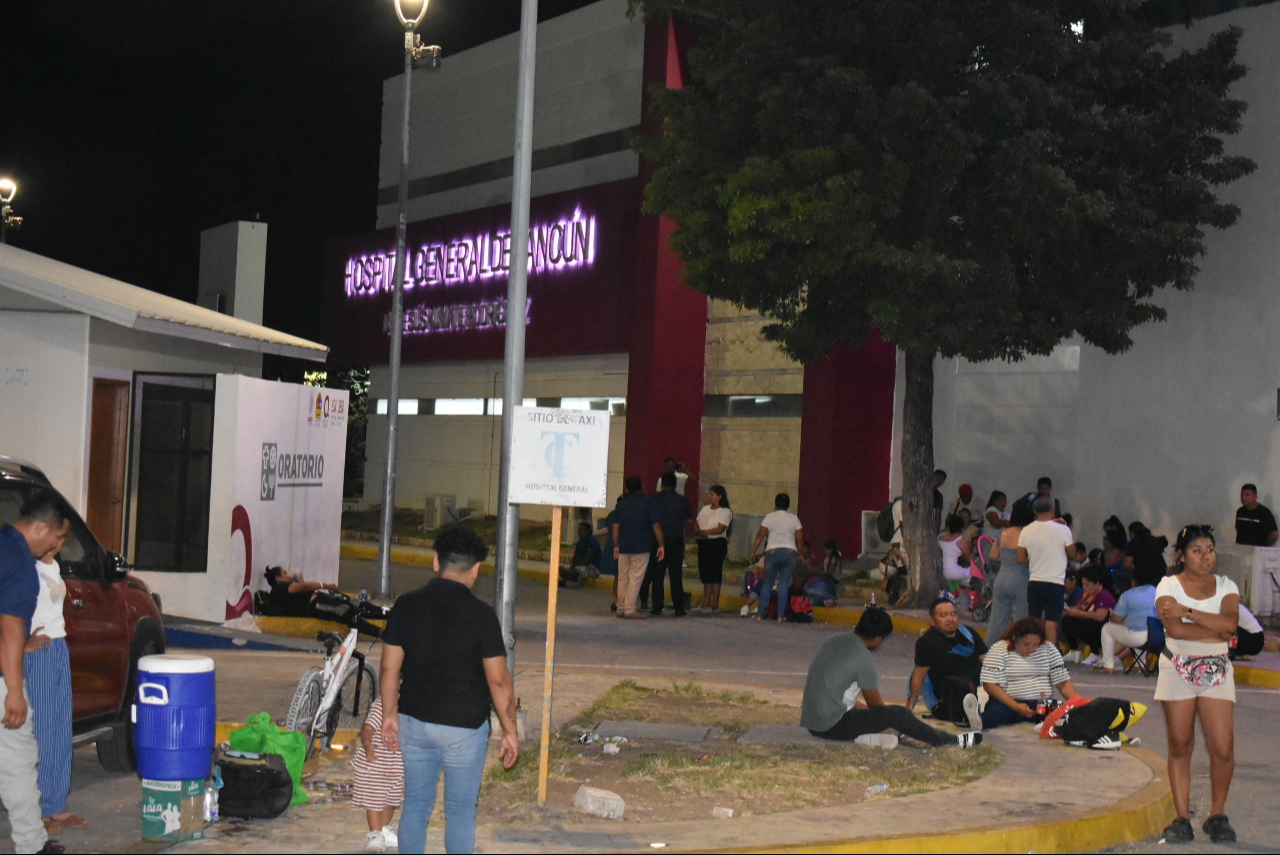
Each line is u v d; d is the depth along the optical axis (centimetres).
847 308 2306
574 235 3694
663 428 3431
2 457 950
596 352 3628
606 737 1158
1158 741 1274
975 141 2128
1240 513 2286
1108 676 1717
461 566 708
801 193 2148
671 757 1049
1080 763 1088
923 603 2359
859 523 3064
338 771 1002
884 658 1836
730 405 3441
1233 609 900
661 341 3416
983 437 2914
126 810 890
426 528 4041
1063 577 1677
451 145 4428
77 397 1559
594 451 919
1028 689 1256
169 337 1728
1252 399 2409
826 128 2189
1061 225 2141
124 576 977
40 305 1555
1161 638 1705
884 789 963
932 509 2384
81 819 843
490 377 4138
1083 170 2233
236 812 856
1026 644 1256
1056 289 2308
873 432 3088
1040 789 979
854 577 2728
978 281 2206
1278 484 2366
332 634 1081
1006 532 1716
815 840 809
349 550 3588
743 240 2227
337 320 4753
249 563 1755
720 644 1939
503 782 973
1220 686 900
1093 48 2211
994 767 1056
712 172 2338
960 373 2964
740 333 3406
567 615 2277
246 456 1733
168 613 1709
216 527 1708
